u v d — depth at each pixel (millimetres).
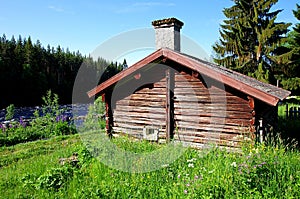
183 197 4605
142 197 4898
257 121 7477
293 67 26047
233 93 7648
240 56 27781
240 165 5320
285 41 26000
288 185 4914
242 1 27797
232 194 4617
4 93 39281
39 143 10680
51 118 14625
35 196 5188
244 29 27141
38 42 52750
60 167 6469
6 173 6738
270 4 26922
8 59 43781
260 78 25344
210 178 5059
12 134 12367
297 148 8336
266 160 5621
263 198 4555
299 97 27344
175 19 9539
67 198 4992
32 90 41594
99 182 5582
